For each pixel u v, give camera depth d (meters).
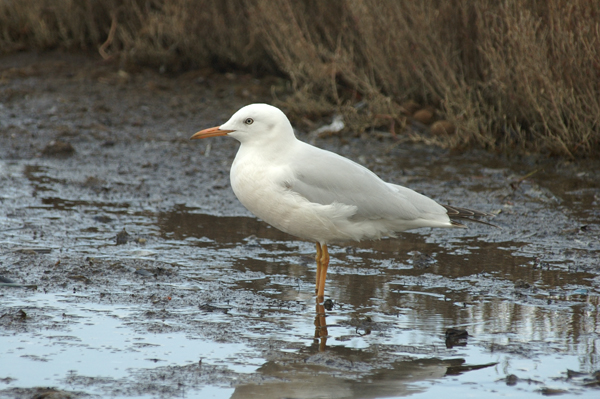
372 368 6.67
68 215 11.63
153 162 14.88
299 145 8.87
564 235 10.97
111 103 18.03
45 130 16.36
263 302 8.33
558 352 7.03
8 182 13.27
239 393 6.18
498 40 15.23
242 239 10.82
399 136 16.30
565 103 14.66
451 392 6.24
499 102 15.39
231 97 18.62
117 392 6.16
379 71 17.00
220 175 14.30
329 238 8.82
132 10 20.52
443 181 13.64
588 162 14.42
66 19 20.75
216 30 19.69
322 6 18.28
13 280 8.72
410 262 9.90
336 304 8.31
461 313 8.04
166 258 9.80
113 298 8.30
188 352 6.95
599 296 8.55
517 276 9.27
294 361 6.79
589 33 14.13
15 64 20.08
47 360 6.73
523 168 14.40
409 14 16.50
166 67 20.06
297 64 18.03
